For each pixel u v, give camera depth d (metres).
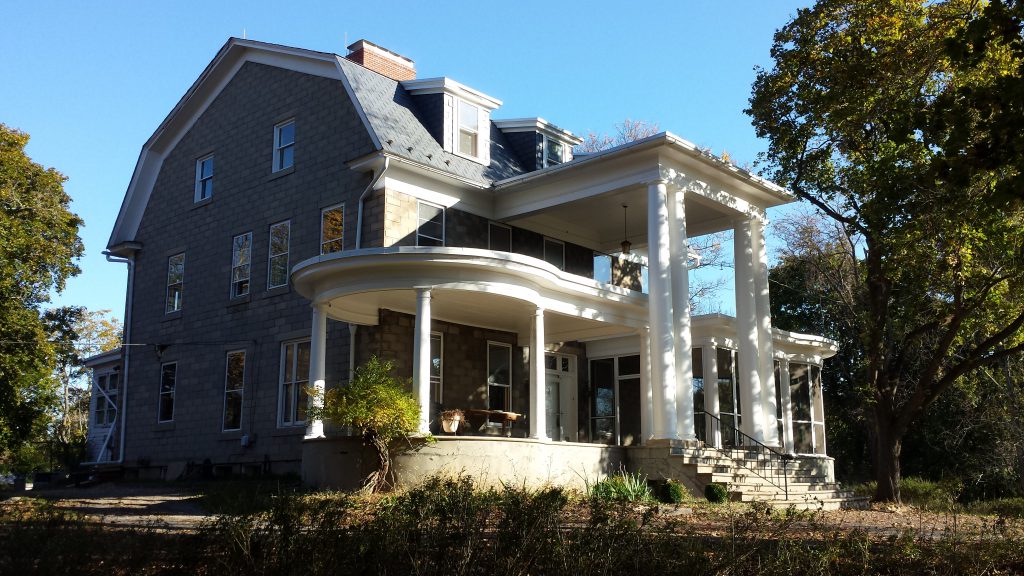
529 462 17.98
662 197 20.83
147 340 27.16
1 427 25.84
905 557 9.48
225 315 24.72
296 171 23.55
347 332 21.11
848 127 20.45
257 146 24.98
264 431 22.70
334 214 22.22
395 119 22.47
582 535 8.07
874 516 17.70
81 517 10.59
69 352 31.97
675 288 21.28
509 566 7.41
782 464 22.50
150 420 26.31
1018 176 9.91
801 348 28.27
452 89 23.50
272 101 24.78
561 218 25.00
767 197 24.36
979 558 9.47
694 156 21.36
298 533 7.93
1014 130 10.13
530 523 7.75
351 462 17.28
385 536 7.70
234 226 25.16
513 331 23.52
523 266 18.27
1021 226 18.17
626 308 22.08
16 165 28.95
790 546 9.13
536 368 19.00
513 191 23.11
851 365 38.66
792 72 20.48
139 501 16.77
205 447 24.28
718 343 25.06
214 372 24.62
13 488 23.69
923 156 17.67
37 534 8.36
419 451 16.80
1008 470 31.41
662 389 20.33
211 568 7.73
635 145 20.69
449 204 22.41
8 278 26.67
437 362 21.55
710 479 19.09
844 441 39.59
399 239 20.98
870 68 18.30
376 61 25.39
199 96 27.06
